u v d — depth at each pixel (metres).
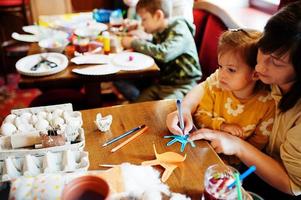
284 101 0.84
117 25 2.01
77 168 0.74
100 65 1.45
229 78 0.97
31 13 3.00
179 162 0.79
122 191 0.69
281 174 0.85
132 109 1.03
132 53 1.60
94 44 1.62
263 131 1.00
